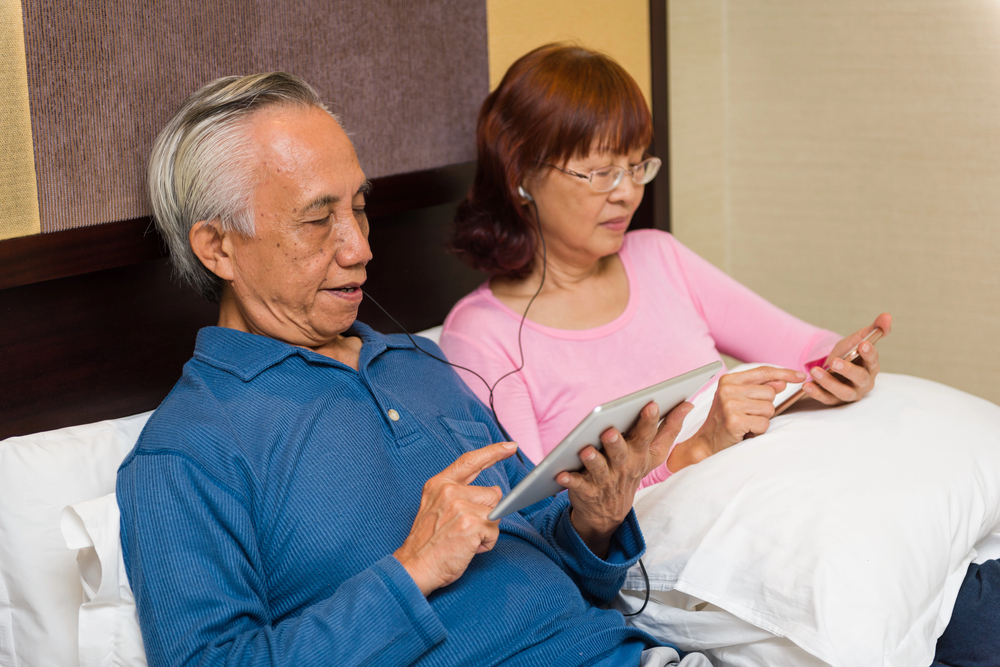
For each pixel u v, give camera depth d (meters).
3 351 1.12
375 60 1.52
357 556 1.02
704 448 1.35
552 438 1.50
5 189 1.08
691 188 2.39
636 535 1.14
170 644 0.90
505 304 1.56
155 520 0.95
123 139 1.19
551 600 1.08
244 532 0.98
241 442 1.03
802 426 1.27
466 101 1.72
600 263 1.66
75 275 1.17
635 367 1.56
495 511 0.93
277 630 0.92
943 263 2.15
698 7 2.31
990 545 1.33
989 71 1.98
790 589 1.04
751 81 2.38
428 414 1.19
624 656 1.10
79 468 1.10
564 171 1.45
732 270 2.55
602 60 1.48
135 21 1.18
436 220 1.73
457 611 1.01
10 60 1.07
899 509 1.10
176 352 1.32
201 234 1.11
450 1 1.65
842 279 2.34
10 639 1.06
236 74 1.31
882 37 2.13
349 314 1.15
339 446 1.07
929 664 1.05
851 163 2.25
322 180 1.07
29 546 1.05
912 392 1.35
